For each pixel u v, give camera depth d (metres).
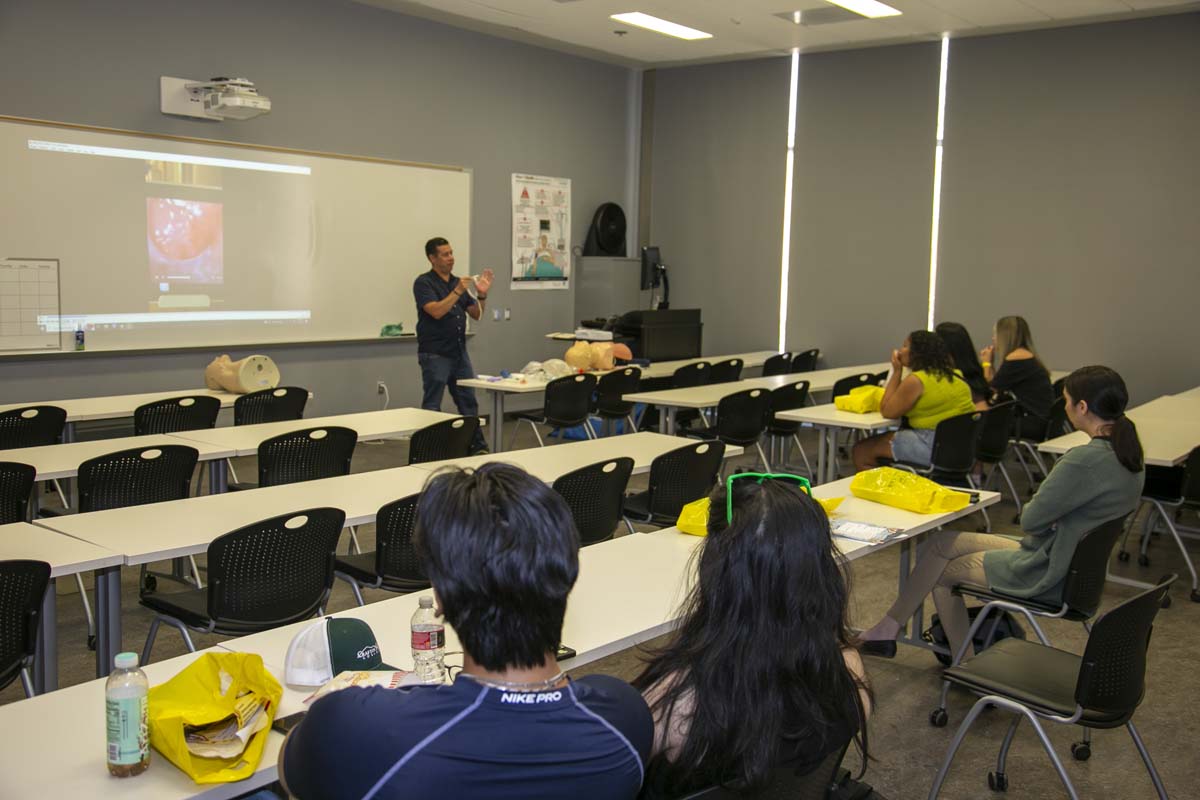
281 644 2.11
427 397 7.51
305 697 1.81
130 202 6.75
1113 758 3.14
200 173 7.10
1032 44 8.35
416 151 8.53
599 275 9.98
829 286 9.67
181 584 4.55
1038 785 2.96
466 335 8.49
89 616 3.82
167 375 7.07
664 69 10.51
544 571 1.20
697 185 10.43
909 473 3.63
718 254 10.35
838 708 1.47
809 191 9.70
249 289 7.47
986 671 2.66
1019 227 8.56
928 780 2.97
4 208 6.17
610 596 2.47
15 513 3.54
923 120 8.98
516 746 1.17
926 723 3.35
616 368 7.50
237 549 2.79
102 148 6.57
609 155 10.49
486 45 9.02
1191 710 3.50
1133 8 7.56
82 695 1.85
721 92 10.17
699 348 9.32
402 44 8.32
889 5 7.55
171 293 7.02
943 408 5.51
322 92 7.80
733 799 1.43
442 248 7.39
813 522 1.47
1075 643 4.06
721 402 6.04
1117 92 8.00
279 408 5.54
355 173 8.07
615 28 8.59
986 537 3.51
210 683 1.72
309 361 7.93
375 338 8.33
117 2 6.58
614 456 4.34
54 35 6.30
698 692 1.45
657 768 1.49
